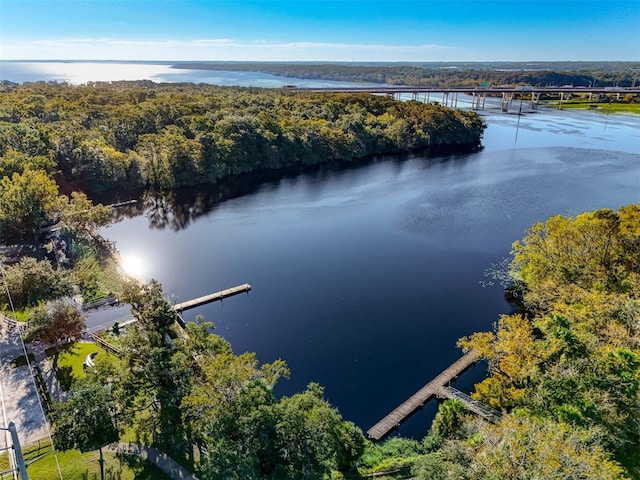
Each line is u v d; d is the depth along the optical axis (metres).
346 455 29.92
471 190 92.81
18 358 37.09
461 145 142.75
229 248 66.56
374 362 41.56
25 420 30.69
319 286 55.16
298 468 24.19
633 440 28.91
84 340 40.75
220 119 119.81
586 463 21.50
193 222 77.44
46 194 61.75
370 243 67.69
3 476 21.16
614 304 36.22
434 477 24.86
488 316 48.62
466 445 26.05
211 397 25.03
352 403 36.81
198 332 33.59
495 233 70.75
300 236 70.88
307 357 42.06
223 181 101.44
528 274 50.31
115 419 28.12
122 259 62.12
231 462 22.17
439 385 38.16
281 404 27.02
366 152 129.38
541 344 32.34
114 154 89.12
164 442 29.66
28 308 40.47
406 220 76.56
